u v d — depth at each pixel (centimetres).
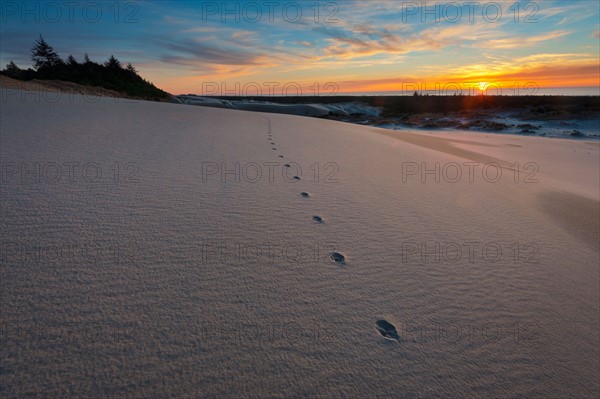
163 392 162
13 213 317
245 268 273
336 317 231
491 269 338
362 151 1014
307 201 460
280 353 194
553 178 1116
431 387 188
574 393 203
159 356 180
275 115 2652
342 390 177
